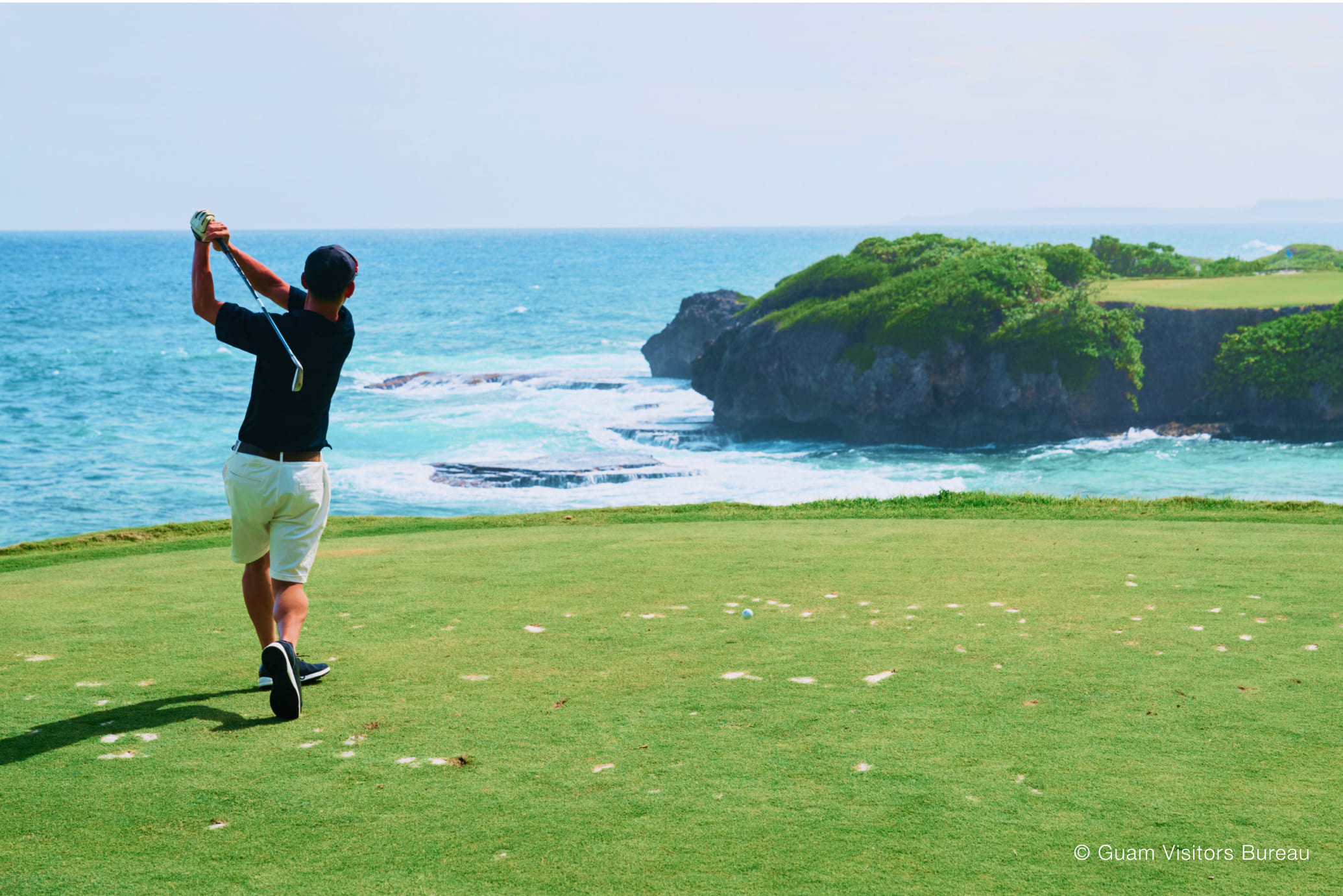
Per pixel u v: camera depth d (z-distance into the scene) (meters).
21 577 7.96
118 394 53.28
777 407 44.75
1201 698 4.20
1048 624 5.51
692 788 3.34
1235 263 73.06
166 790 3.41
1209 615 5.68
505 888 2.70
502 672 4.75
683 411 48.56
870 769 3.48
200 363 65.25
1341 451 37.53
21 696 4.50
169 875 2.82
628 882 2.72
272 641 4.68
